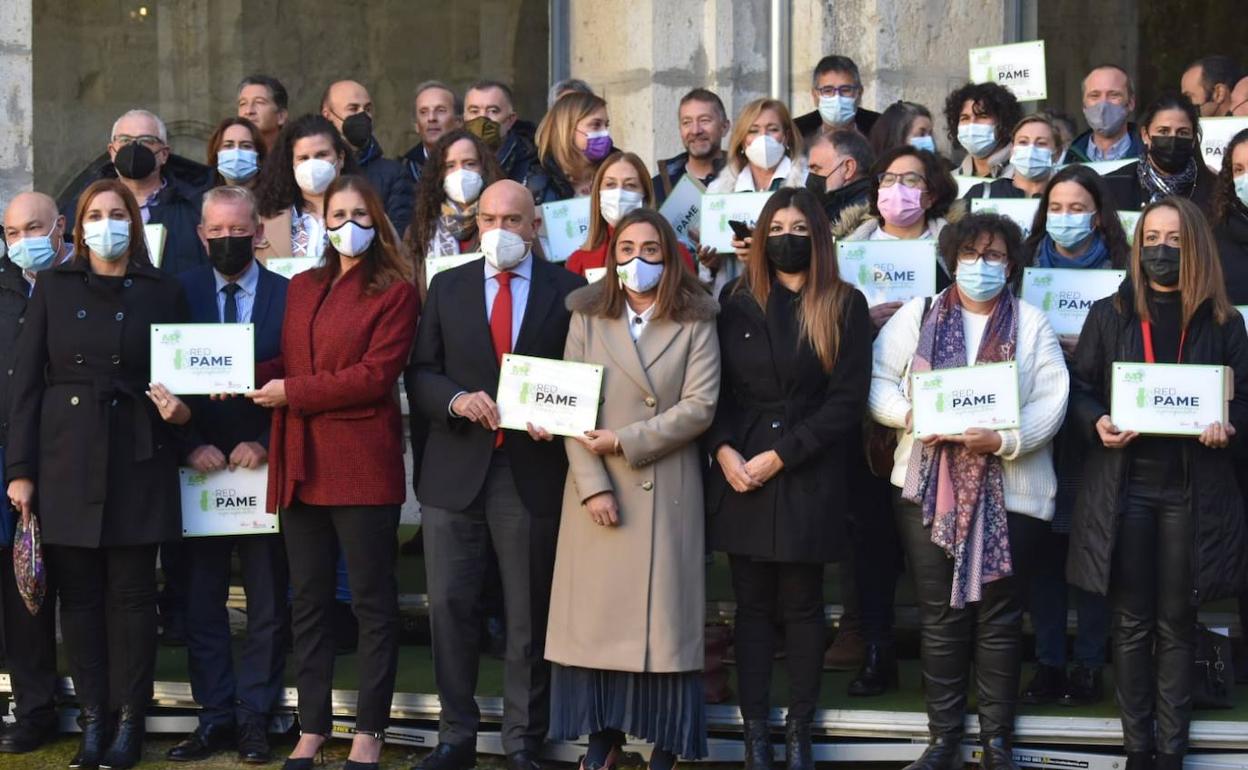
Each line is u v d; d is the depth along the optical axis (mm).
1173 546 6250
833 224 7438
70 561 6742
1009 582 6305
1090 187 6906
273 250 7758
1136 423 6141
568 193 7980
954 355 6391
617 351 6422
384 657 6602
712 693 6801
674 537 6363
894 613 7527
